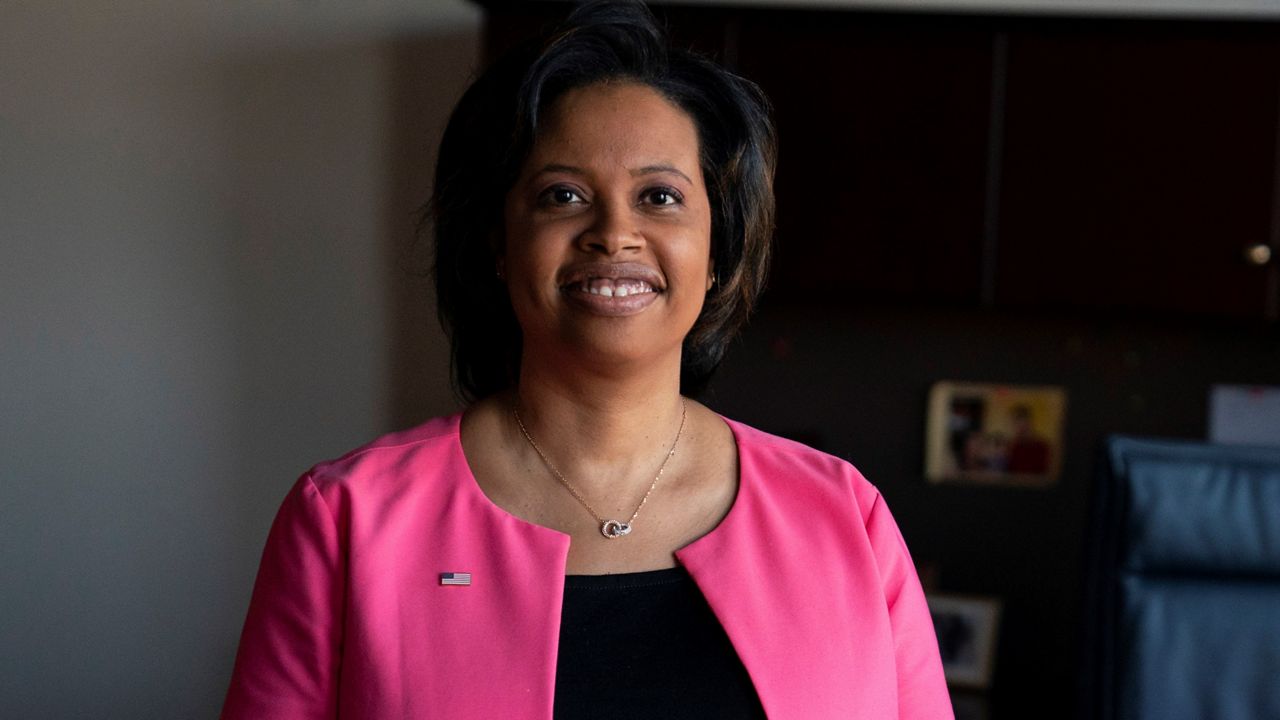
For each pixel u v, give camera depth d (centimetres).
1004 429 279
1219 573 185
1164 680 183
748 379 284
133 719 265
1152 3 244
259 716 102
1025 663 280
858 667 105
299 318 265
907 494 283
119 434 261
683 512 109
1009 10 227
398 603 102
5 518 259
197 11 258
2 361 257
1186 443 189
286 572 104
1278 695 182
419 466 109
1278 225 227
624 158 100
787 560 107
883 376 282
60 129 256
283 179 262
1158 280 231
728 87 107
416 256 264
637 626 102
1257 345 272
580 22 105
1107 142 230
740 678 101
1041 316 277
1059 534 279
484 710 97
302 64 261
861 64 233
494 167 106
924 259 235
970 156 232
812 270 237
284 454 266
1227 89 226
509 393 116
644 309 101
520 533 104
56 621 262
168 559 264
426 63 261
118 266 259
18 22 254
